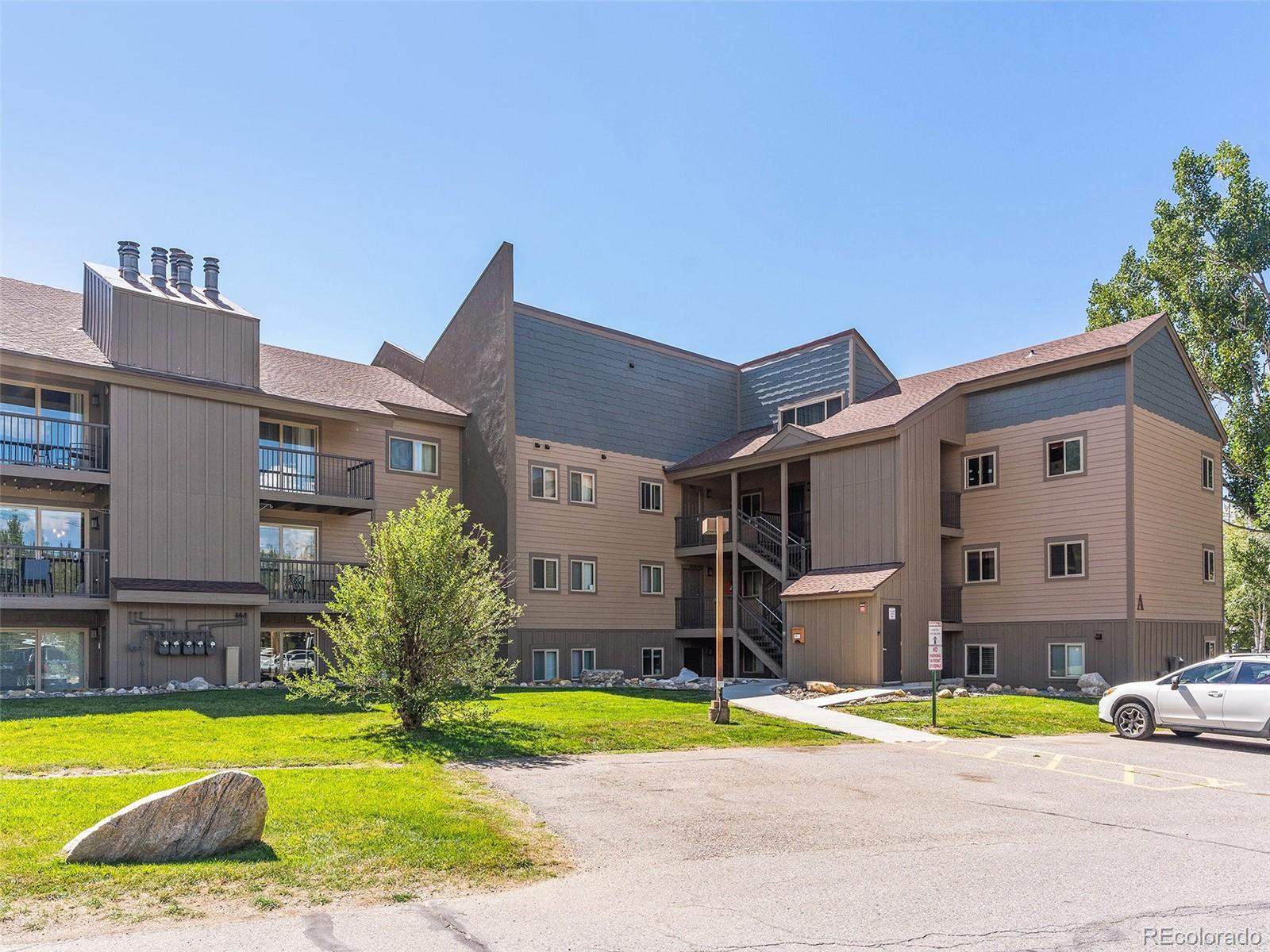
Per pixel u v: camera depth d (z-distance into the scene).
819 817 9.41
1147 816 9.59
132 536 20.45
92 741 12.38
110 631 20.08
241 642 21.89
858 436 25.02
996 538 25.52
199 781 7.34
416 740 12.97
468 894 6.77
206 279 23.92
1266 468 32.16
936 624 17.28
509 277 27.58
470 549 15.27
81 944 5.57
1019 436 25.28
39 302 23.16
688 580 31.52
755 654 29.02
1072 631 23.66
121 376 20.45
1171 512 24.47
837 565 25.66
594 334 29.75
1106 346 23.72
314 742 12.63
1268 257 33.44
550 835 8.49
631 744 13.95
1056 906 6.55
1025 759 13.51
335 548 25.25
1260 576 34.62
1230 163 34.19
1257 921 6.24
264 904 6.35
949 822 9.26
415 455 27.45
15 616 19.94
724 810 9.67
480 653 14.33
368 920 6.14
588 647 28.33
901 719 17.80
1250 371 34.38
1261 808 10.09
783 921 6.23
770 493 30.53
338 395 25.45
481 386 28.06
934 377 28.55
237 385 22.69
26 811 8.21
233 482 22.14
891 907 6.54
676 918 6.29
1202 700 15.25
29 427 20.50
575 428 28.77
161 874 6.76
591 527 28.83
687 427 32.09
